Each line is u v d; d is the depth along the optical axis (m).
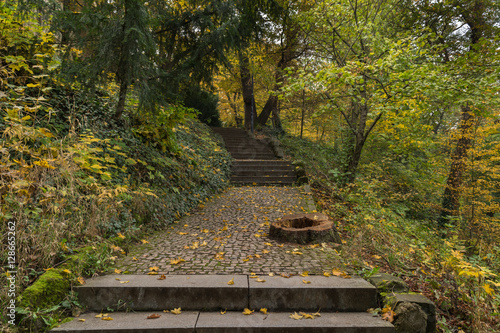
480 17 9.01
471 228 8.39
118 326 2.10
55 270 2.41
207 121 15.86
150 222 4.35
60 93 4.39
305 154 11.02
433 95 5.78
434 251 4.24
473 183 8.74
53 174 2.89
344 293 2.46
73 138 3.41
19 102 3.38
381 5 7.59
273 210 5.70
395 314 2.24
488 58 5.81
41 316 2.07
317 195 7.39
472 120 8.46
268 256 3.30
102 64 4.03
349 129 9.02
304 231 3.84
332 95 6.74
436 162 9.37
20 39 3.45
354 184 6.73
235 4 7.77
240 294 2.44
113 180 4.02
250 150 11.42
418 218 9.31
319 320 2.24
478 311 2.62
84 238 3.07
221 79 14.15
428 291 3.07
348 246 3.58
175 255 3.31
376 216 5.44
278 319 2.25
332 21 7.56
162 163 5.23
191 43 6.97
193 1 6.89
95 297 2.40
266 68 12.43
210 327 2.11
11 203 2.45
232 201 6.50
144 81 4.60
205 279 2.61
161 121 5.51
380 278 2.65
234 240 3.93
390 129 8.50
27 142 3.20
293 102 13.30
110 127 4.85
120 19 4.07
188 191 6.03
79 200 3.14
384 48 6.19
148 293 2.42
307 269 2.93
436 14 8.95
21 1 3.52
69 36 4.03
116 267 2.90
